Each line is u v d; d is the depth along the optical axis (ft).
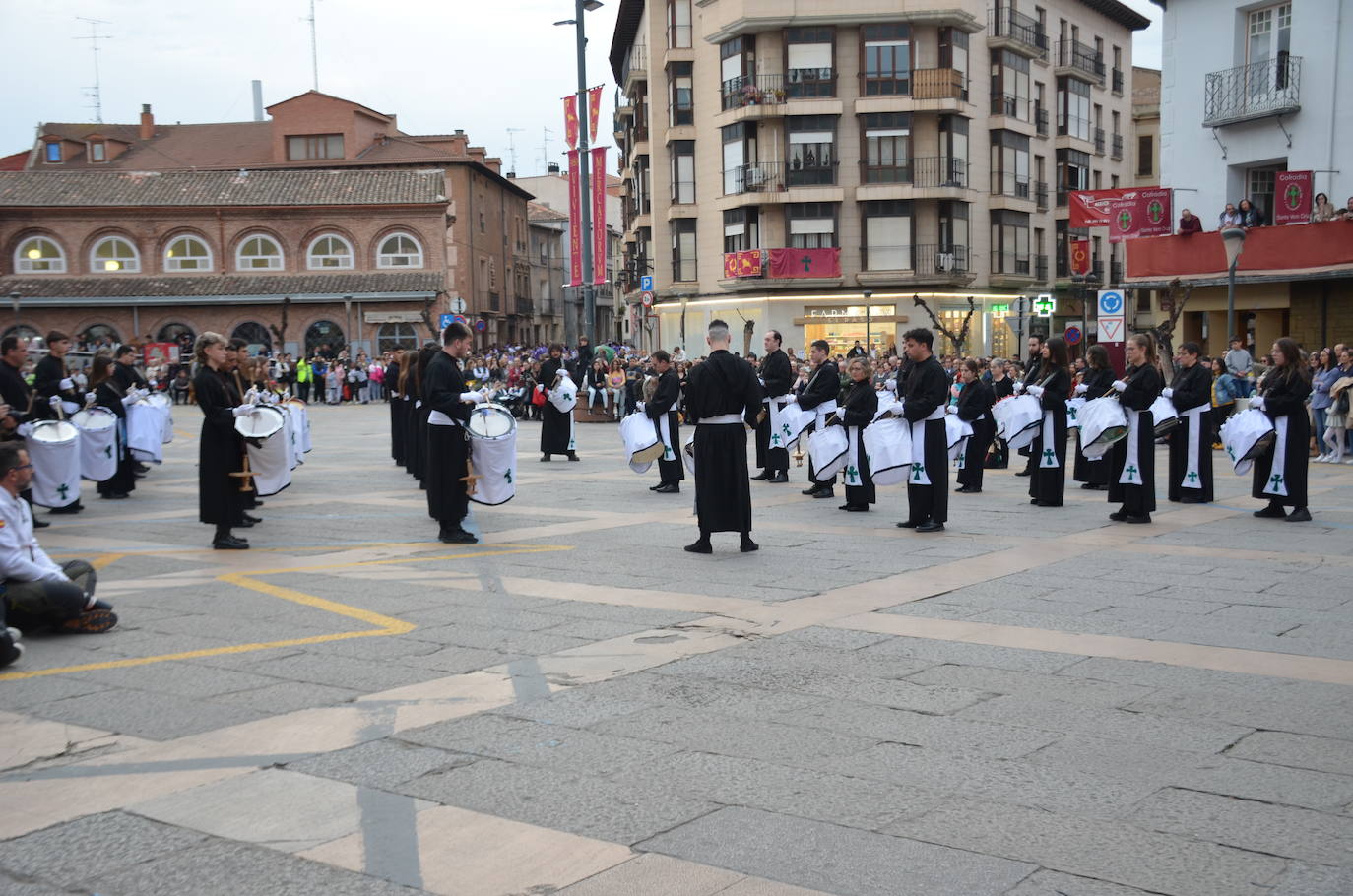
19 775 15.66
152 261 170.71
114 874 12.59
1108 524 38.78
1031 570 29.86
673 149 160.45
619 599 26.81
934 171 151.43
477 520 40.91
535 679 20.07
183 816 14.17
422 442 51.70
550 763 15.87
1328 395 63.00
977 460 49.78
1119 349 88.02
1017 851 12.85
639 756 16.08
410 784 15.16
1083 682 19.40
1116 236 95.66
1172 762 15.58
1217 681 19.36
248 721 17.95
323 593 28.02
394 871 12.59
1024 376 52.60
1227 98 91.25
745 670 20.51
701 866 12.57
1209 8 92.27
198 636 23.71
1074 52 182.70
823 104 147.64
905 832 13.39
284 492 50.93
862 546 34.14
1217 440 68.95
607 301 314.96
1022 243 168.76
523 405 109.40
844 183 149.69
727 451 32.76
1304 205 84.23
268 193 174.70
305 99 207.00
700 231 160.15
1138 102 209.15
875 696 18.78
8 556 23.25
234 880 12.42
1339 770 15.23
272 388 50.55
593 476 56.90
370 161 206.49
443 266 175.83
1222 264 87.71
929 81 148.97
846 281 150.41
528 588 28.25
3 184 170.60
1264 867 12.37
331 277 172.96
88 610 23.95
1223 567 30.04
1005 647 21.84
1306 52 85.92
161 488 53.88
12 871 12.68
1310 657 20.89
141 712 18.49
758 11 146.00
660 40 163.53
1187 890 11.88
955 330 154.20
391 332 172.65
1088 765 15.51
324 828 13.78
